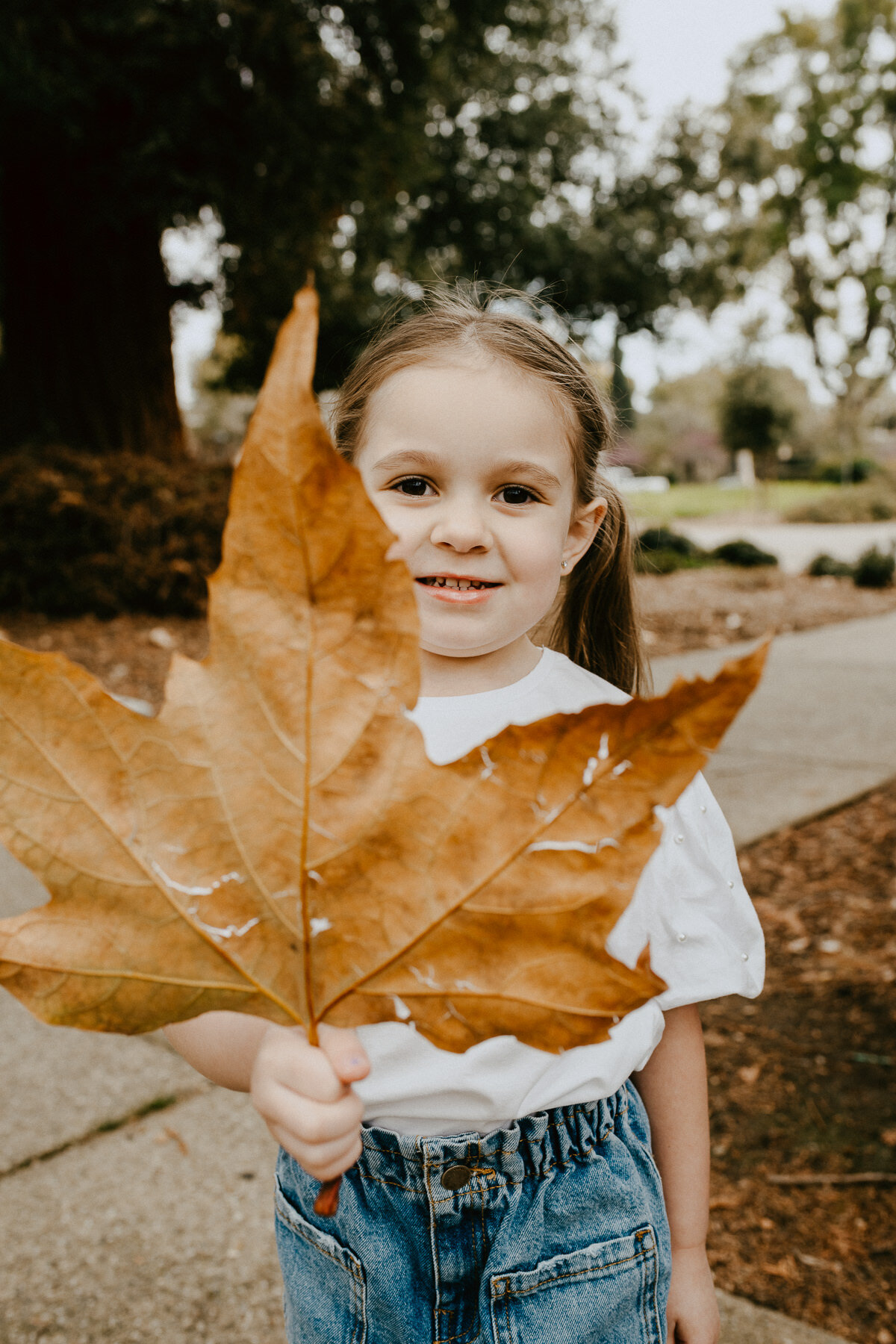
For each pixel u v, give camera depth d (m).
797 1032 2.78
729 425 35.88
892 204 29.02
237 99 8.16
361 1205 1.11
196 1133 2.38
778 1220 2.11
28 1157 2.28
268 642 0.53
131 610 7.86
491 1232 1.10
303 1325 1.16
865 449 47.69
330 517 0.50
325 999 0.55
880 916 3.38
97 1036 2.80
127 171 8.08
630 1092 1.25
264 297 10.84
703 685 0.49
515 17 11.61
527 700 1.24
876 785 4.73
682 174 18.11
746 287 23.94
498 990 0.54
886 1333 1.82
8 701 0.55
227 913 0.55
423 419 1.07
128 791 0.55
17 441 9.70
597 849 0.52
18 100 7.38
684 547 15.30
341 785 0.54
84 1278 1.95
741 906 1.25
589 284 17.28
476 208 16.05
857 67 27.22
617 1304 1.12
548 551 1.11
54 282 9.70
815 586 13.37
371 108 9.16
